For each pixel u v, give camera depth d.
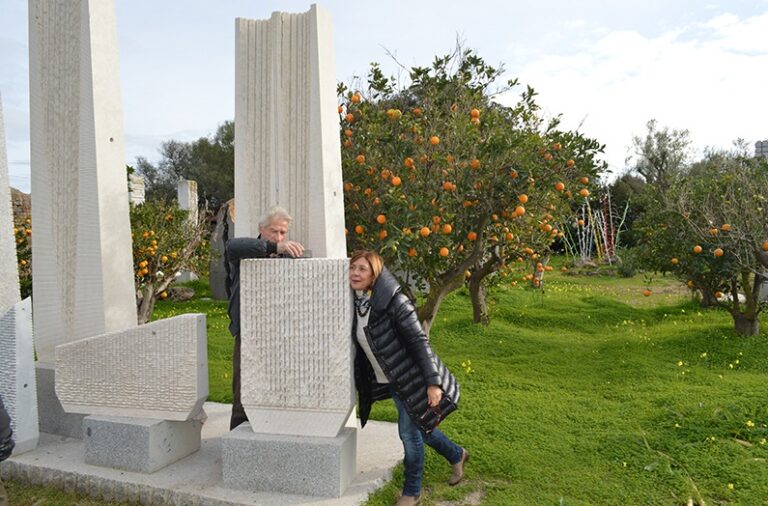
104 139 3.67
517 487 2.96
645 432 3.68
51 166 3.84
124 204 3.81
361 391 2.90
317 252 3.24
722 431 3.59
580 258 18.25
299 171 3.30
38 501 3.00
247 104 3.38
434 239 4.43
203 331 3.18
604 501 2.81
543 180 4.82
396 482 2.99
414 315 2.65
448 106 5.07
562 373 5.34
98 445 3.17
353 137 4.87
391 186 4.52
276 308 2.88
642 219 8.09
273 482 2.83
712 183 6.60
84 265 3.71
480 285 7.76
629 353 5.99
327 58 3.29
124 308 3.79
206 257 8.63
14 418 3.33
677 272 7.00
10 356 3.35
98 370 3.25
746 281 6.52
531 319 8.23
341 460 2.77
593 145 5.00
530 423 3.89
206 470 3.12
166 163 35.59
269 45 3.33
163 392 3.15
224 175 30.77
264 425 2.92
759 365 5.48
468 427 3.82
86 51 3.62
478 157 4.56
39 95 3.84
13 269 3.46
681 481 2.97
